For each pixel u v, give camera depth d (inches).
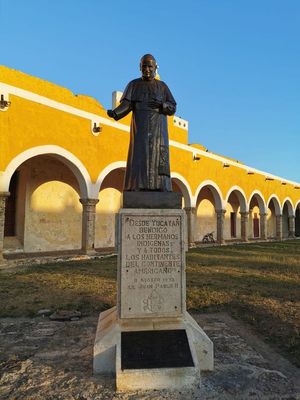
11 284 364.2
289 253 745.6
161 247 159.8
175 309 157.8
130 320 155.5
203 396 130.6
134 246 158.2
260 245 999.0
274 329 216.1
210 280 389.7
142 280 157.6
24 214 650.2
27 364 161.2
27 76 527.2
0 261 484.7
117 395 131.3
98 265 509.4
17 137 501.7
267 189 1284.4
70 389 136.5
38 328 218.1
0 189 478.9
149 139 173.6
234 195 1295.5
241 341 192.5
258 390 135.9
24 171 656.4
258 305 274.5
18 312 256.5
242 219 1130.0
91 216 611.5
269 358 170.7
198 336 154.0
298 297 304.0
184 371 137.8
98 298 300.5
